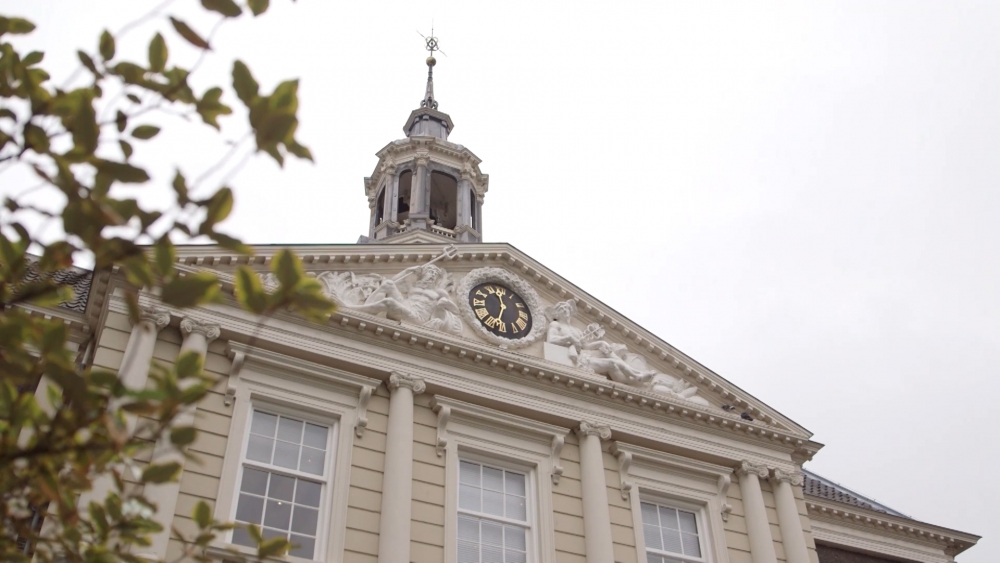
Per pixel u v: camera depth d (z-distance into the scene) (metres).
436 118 37.16
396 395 17.42
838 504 24.19
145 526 7.08
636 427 19.80
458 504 17.25
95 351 15.78
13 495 6.74
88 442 6.27
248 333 16.66
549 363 19.44
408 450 16.80
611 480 18.97
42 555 7.02
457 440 17.78
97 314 16.75
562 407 19.19
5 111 6.22
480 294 20.39
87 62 6.41
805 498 23.81
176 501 14.31
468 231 30.73
